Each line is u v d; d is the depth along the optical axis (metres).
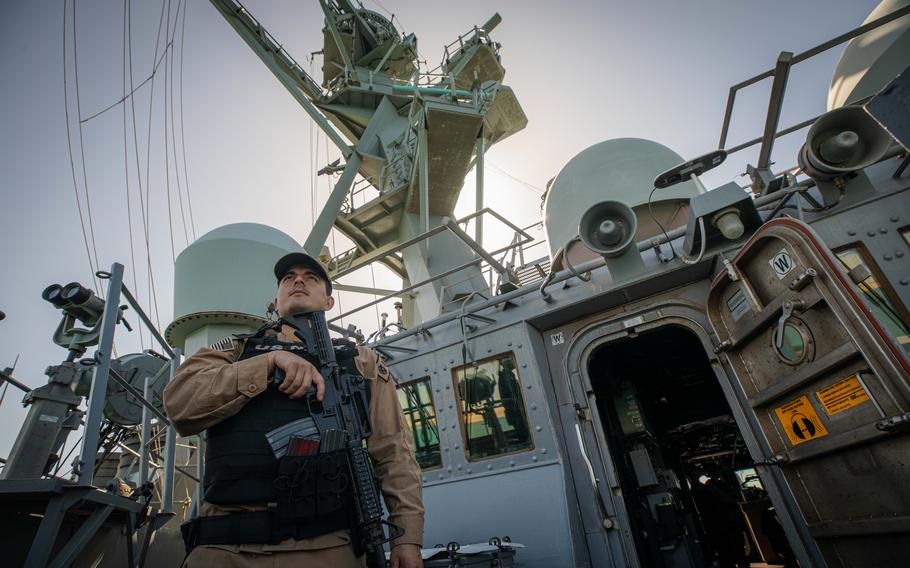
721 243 4.17
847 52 6.41
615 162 7.14
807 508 3.51
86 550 3.84
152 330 4.92
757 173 4.55
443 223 5.73
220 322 9.70
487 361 5.07
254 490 1.72
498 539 3.62
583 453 4.41
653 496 5.48
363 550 1.82
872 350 2.74
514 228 6.16
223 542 1.64
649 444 6.25
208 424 1.80
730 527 7.31
